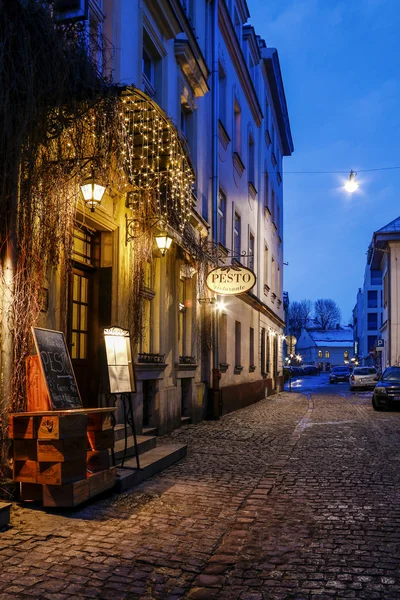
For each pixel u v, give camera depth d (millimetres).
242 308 20094
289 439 11055
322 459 8828
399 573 4207
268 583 4039
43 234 6273
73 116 6105
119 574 4125
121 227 9164
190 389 13656
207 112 15703
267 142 27078
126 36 9367
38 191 6094
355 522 5477
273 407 19766
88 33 6750
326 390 35625
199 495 6426
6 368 5762
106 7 8812
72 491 5324
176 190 9750
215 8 16141
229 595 3842
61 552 4480
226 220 17719
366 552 4648
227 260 17594
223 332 17234
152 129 8250
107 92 6344
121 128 6824
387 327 36312
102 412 6074
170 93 11883
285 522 5477
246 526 5332
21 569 4117
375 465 8344
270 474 7625
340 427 13273
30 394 5867
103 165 6723
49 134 5977
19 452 5441
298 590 3920
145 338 10875
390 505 6086
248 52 22766
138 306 9641
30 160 5758
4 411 5711
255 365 22734
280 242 32906
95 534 4938
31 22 5391
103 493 6164
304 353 116562
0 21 5270
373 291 70688
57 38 5641
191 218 13000
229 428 12820
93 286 9039
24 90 5422
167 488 6684
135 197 9242
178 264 12688
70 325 8281
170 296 12008
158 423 11070
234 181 18875
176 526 5281
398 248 34875
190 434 11617
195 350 14055
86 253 8906
